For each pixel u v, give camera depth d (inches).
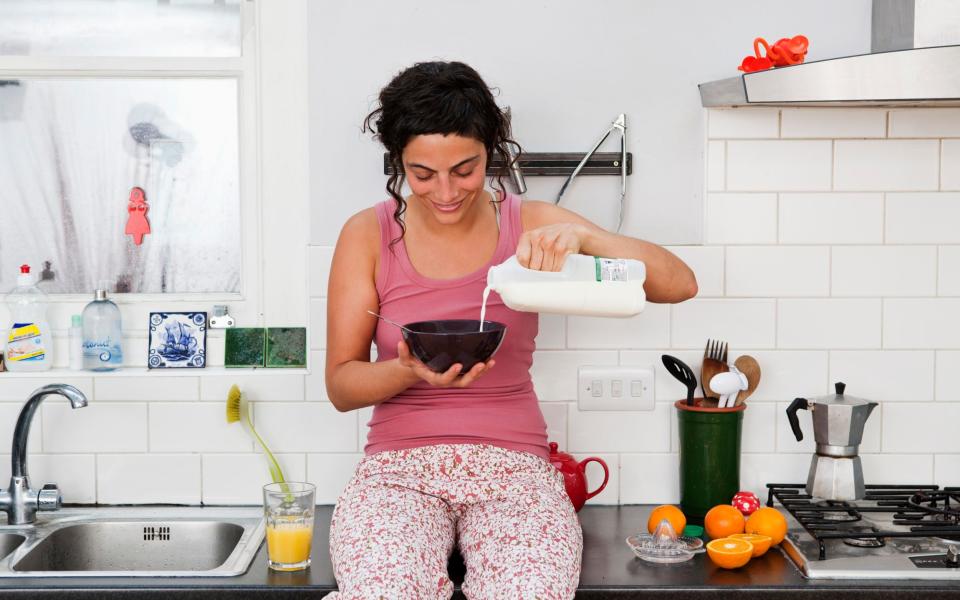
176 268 88.3
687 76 85.6
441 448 68.5
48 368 86.1
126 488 86.3
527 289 65.3
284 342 87.1
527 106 85.8
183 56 87.0
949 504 80.6
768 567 70.1
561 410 86.7
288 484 72.8
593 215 86.4
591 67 85.6
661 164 86.1
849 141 85.4
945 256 86.3
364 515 62.4
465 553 65.0
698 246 85.9
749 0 85.3
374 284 72.1
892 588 65.8
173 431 86.0
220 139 87.7
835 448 80.5
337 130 85.1
